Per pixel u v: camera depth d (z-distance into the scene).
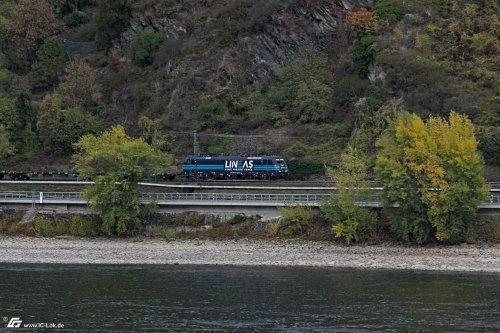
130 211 106.31
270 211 107.50
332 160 123.94
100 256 97.12
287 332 62.03
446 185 98.25
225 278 83.12
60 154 138.75
